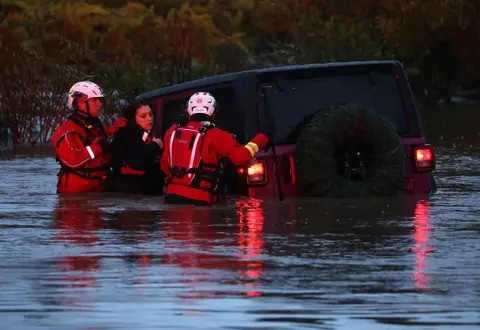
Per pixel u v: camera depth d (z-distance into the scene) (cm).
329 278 1470
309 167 2284
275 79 2331
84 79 4603
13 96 4272
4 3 5478
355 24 6084
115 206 2217
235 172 2308
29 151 3869
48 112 4312
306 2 6200
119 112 4484
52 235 1853
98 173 2445
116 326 1217
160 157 2408
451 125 4997
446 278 1469
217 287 1416
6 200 2341
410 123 2388
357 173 2312
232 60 5709
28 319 1248
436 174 2897
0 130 4194
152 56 5459
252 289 1403
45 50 4975
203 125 2216
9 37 4975
